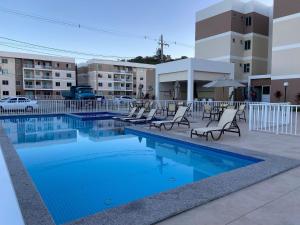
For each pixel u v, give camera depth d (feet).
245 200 11.75
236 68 98.94
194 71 72.18
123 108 73.61
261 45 101.40
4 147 22.74
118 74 233.55
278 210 10.76
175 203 11.13
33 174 20.15
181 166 22.20
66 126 47.70
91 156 25.49
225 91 83.51
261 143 25.21
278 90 78.95
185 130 34.73
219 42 100.42
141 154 26.25
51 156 25.48
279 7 78.23
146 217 9.90
